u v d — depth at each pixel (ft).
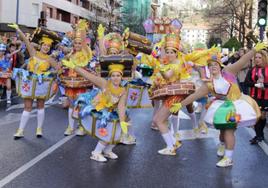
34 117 37.65
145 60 27.17
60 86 31.53
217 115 22.94
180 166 23.63
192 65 25.94
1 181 19.95
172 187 20.03
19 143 27.61
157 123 26.18
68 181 20.36
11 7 149.79
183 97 25.23
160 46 27.43
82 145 27.68
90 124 23.53
